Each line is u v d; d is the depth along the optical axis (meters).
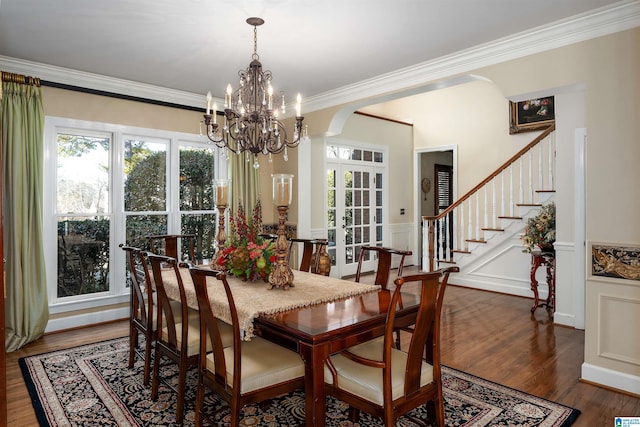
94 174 4.21
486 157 6.55
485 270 5.67
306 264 3.46
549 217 4.48
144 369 2.79
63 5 2.61
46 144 3.86
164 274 3.10
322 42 3.22
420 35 3.10
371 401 1.84
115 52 3.44
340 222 6.44
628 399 2.59
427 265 5.83
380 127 7.02
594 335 2.82
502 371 3.02
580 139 3.95
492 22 2.89
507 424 2.30
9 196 3.56
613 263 2.73
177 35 3.09
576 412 2.42
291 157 5.47
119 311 4.36
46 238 3.88
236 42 3.22
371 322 2.00
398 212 7.43
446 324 4.13
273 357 2.13
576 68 2.87
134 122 4.40
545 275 5.12
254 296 2.38
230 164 5.06
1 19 2.82
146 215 4.55
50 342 3.68
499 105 6.39
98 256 4.25
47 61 3.66
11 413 2.45
